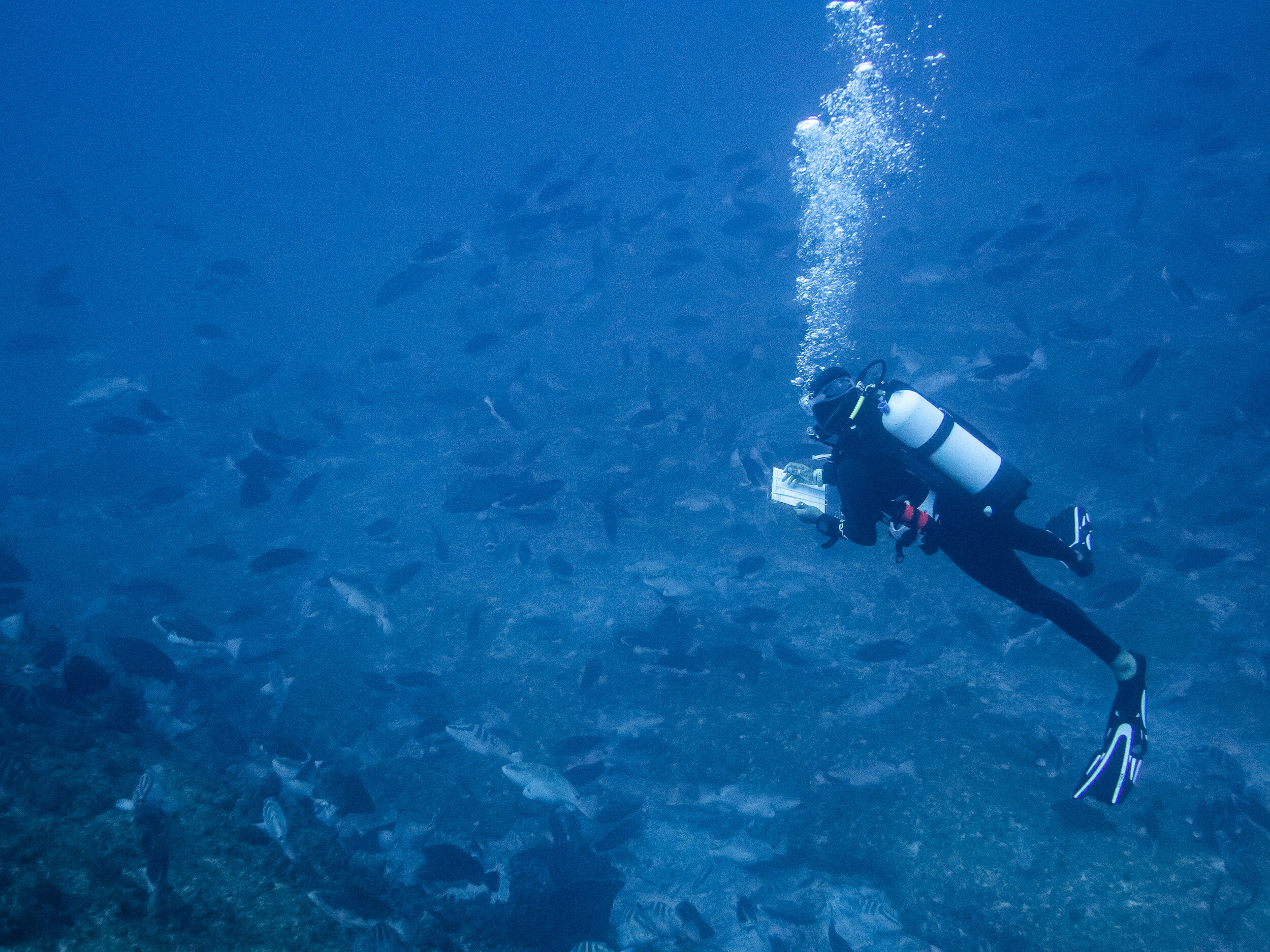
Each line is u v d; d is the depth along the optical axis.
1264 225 12.43
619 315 14.09
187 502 10.86
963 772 5.24
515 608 7.78
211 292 20.02
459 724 5.59
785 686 6.24
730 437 8.47
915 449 2.59
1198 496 7.50
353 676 7.13
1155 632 6.17
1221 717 5.44
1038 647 6.24
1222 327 9.85
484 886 4.59
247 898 2.89
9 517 10.72
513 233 11.17
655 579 7.15
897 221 15.85
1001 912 4.34
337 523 9.84
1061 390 9.43
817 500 3.19
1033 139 19.58
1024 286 12.04
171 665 5.09
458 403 10.27
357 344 15.46
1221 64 21.05
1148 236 12.53
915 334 11.16
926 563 7.49
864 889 4.72
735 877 4.98
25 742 3.30
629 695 6.41
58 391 15.84
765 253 11.45
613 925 4.59
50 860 2.54
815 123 17.89
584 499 9.20
